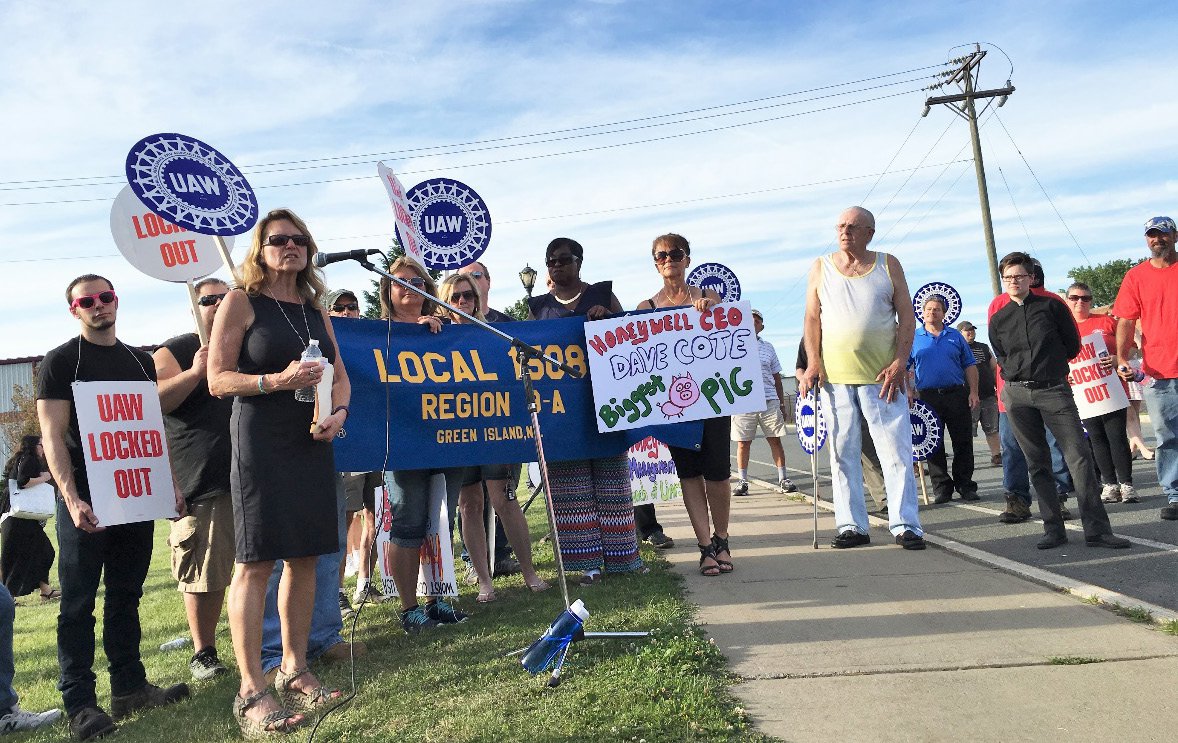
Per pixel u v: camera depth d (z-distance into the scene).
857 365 6.22
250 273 3.72
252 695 3.50
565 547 5.65
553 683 3.39
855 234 6.26
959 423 8.77
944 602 4.43
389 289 5.38
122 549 4.18
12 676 4.19
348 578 7.29
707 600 4.77
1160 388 6.84
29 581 9.47
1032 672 3.35
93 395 4.02
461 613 5.04
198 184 4.84
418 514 4.99
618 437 5.59
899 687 3.26
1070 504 7.86
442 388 5.29
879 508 8.06
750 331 5.62
